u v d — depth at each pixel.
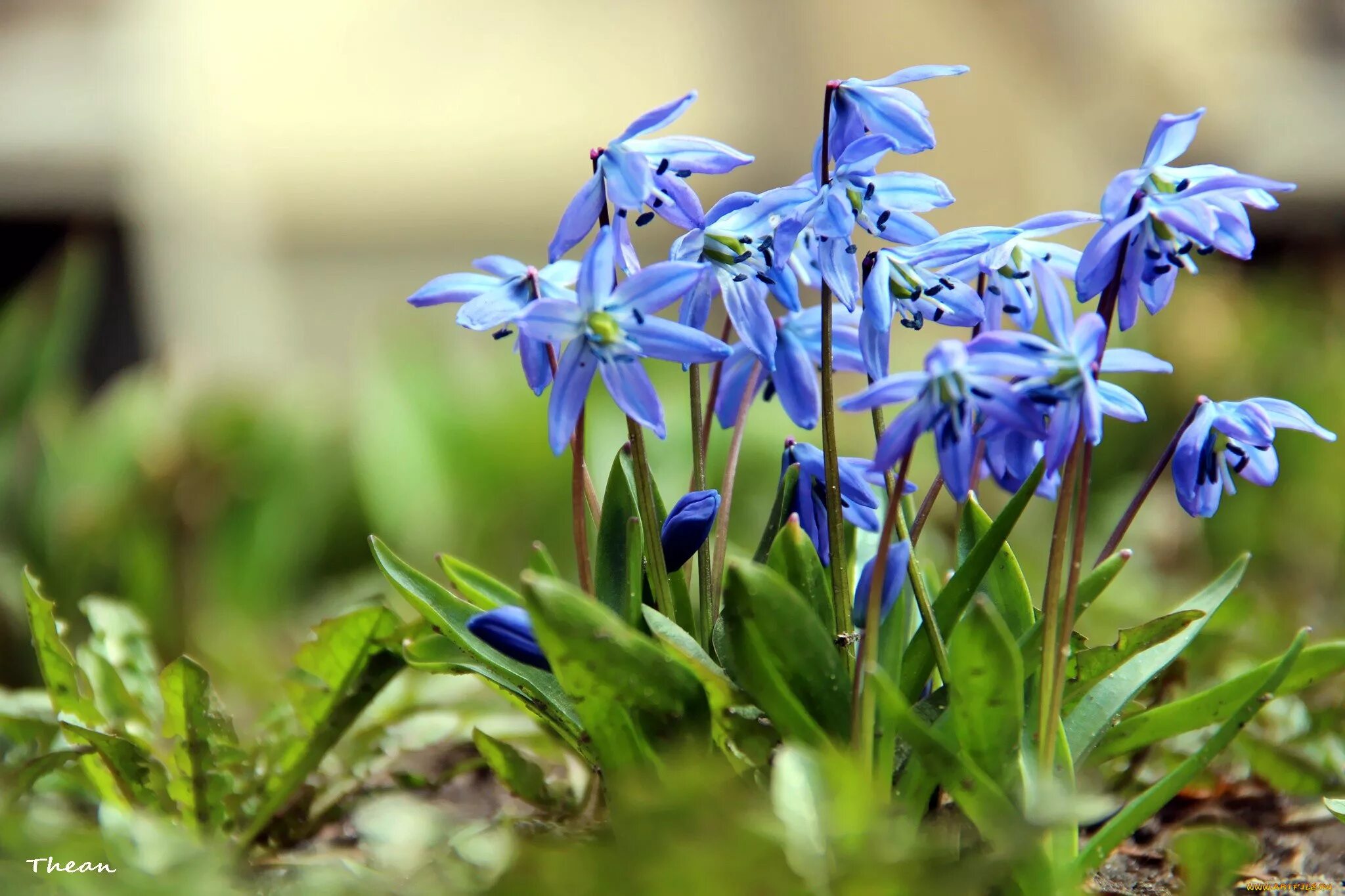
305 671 0.71
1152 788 0.66
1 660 0.94
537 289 0.66
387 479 1.29
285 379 1.60
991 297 0.67
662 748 0.65
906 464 0.64
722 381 0.69
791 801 0.62
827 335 0.65
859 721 0.65
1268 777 0.73
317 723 0.71
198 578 1.15
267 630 1.19
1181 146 0.64
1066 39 2.03
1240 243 0.64
